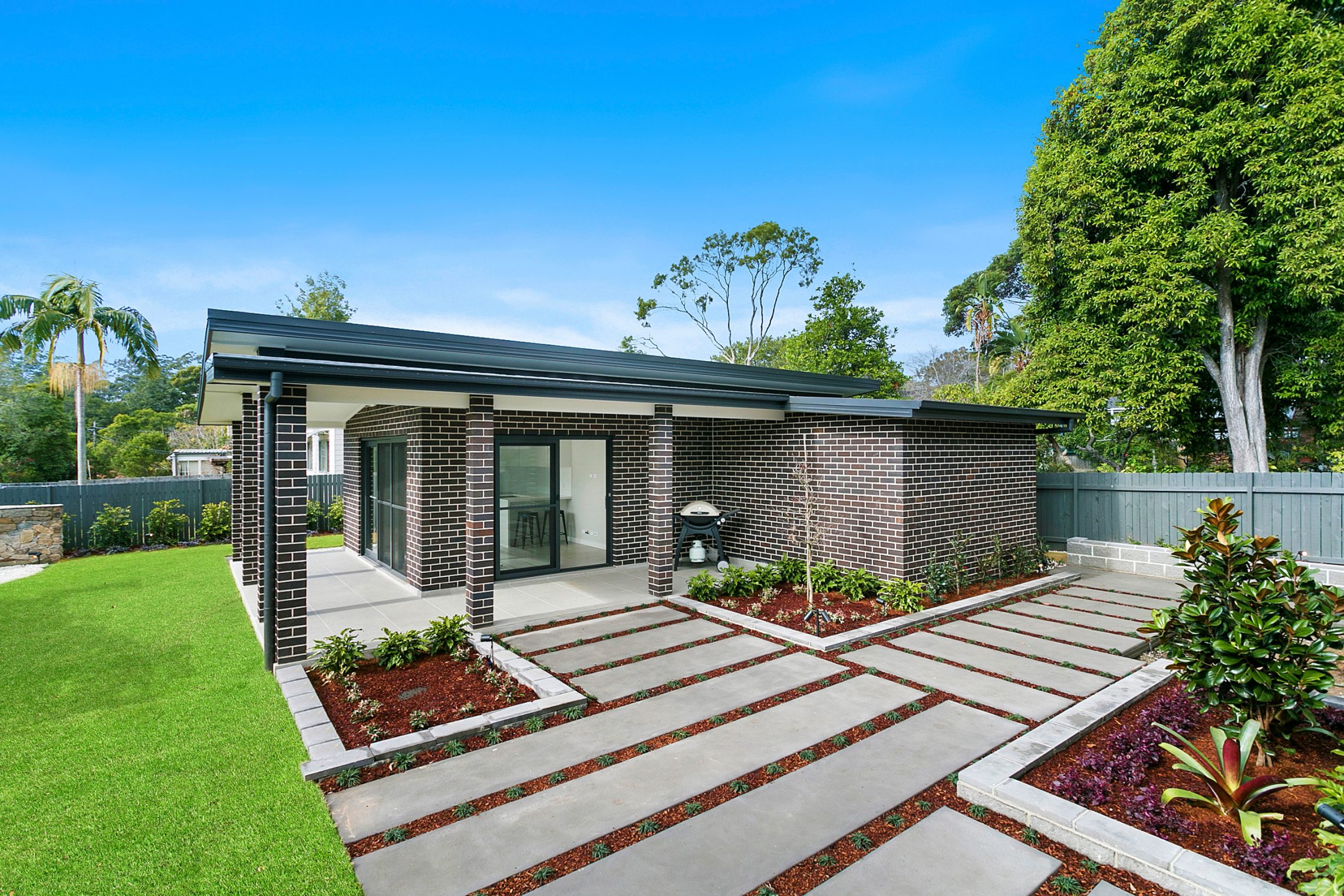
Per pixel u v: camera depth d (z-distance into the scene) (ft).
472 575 22.04
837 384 37.81
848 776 11.98
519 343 26.81
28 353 61.26
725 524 36.32
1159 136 39.75
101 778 12.03
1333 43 35.83
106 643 21.11
